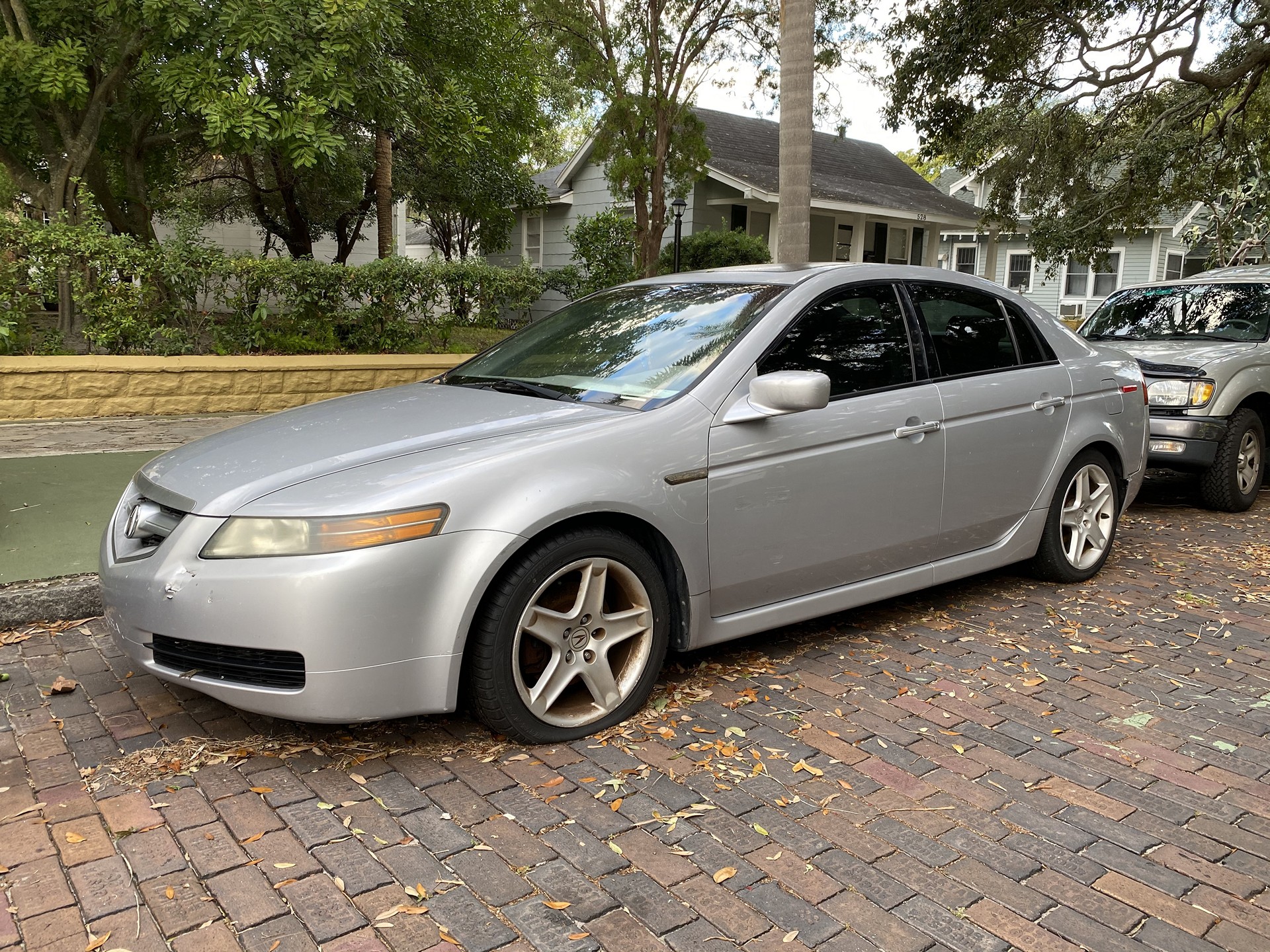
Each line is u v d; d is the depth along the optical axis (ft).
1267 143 52.34
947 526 13.66
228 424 28.37
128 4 30.40
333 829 8.43
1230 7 43.37
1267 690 11.91
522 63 48.49
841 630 13.89
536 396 11.89
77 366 28.68
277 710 9.05
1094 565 16.39
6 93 32.91
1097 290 85.35
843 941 7.06
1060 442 15.21
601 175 71.51
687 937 7.07
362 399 12.70
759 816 8.79
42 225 29.58
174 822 8.49
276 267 32.60
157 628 9.25
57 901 7.35
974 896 7.64
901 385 13.08
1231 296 24.91
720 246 58.85
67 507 17.78
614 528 10.53
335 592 8.74
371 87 34.63
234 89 32.01
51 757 9.66
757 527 11.41
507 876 7.79
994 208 52.80
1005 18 43.83
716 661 12.60
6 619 13.08
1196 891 7.75
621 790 9.23
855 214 69.21
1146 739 10.52
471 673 9.65
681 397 11.08
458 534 9.23
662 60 50.26
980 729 10.70
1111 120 49.39
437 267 35.99
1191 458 21.71
